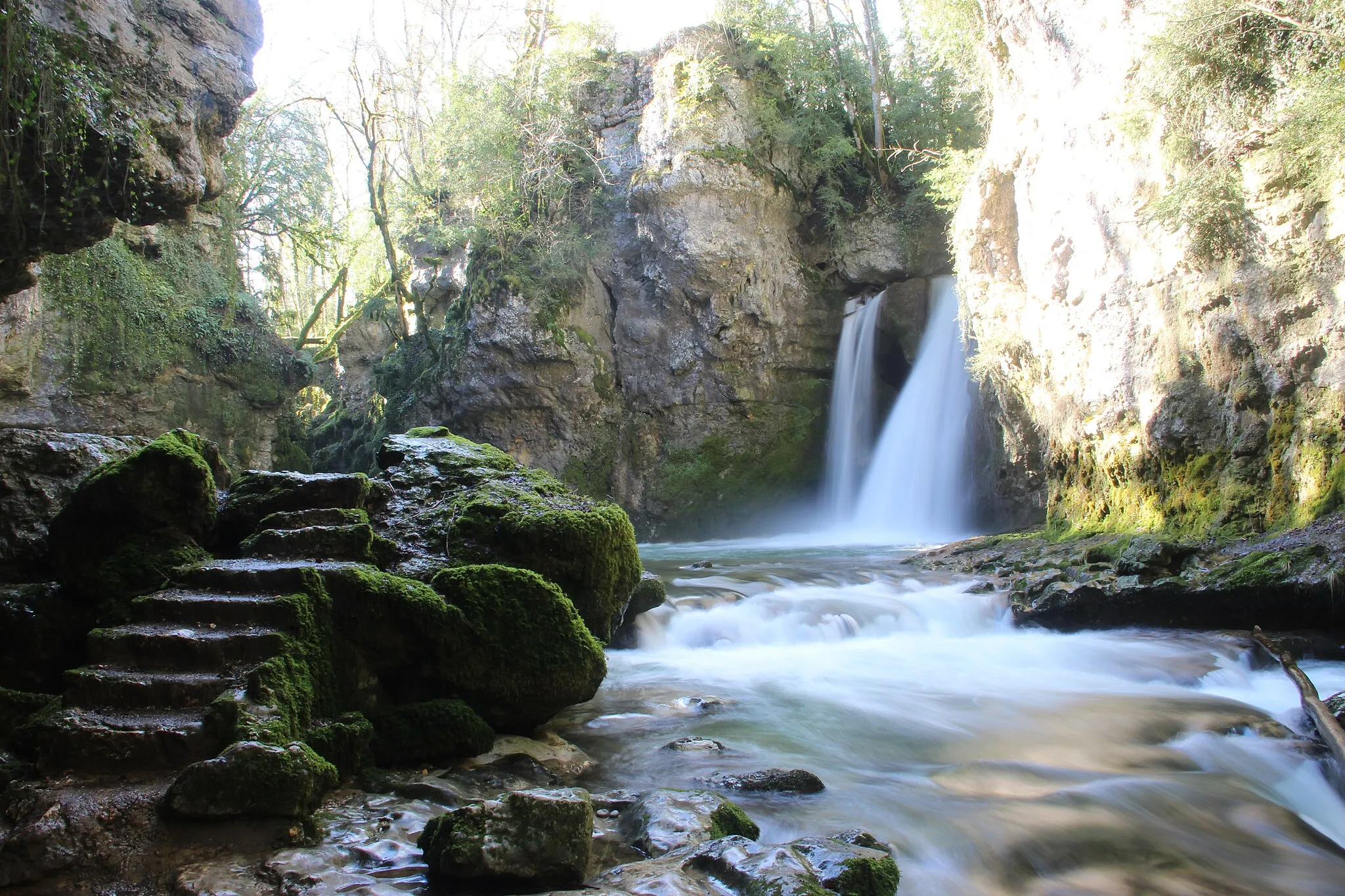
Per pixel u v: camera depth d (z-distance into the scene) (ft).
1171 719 21.01
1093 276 40.96
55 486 18.85
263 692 13.50
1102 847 14.19
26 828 11.30
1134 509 40.27
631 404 78.48
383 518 19.95
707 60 73.15
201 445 20.25
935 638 30.83
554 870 11.09
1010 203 48.85
